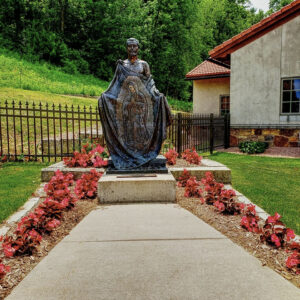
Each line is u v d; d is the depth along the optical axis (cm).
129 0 3562
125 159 543
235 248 301
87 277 248
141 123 548
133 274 252
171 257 281
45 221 338
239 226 359
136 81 541
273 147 1257
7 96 1341
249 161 939
